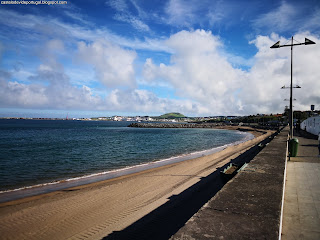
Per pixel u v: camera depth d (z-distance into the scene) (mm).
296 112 86375
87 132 66000
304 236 3492
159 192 9195
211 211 2770
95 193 9180
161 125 126312
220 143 37312
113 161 19109
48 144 32156
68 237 5734
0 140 37406
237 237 2113
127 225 6262
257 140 36281
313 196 5387
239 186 3945
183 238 2096
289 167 8961
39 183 11898
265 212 2730
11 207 7789
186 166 14922
